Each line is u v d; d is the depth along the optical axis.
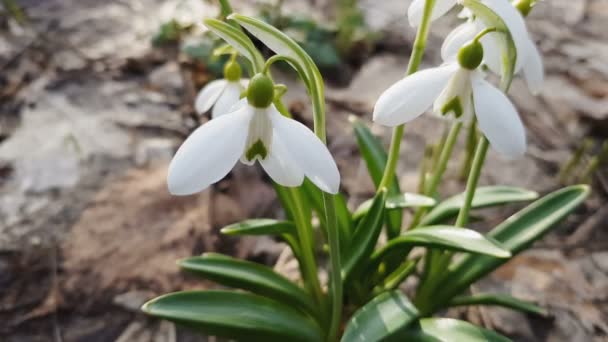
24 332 0.25
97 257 0.28
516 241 0.21
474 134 0.32
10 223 0.29
